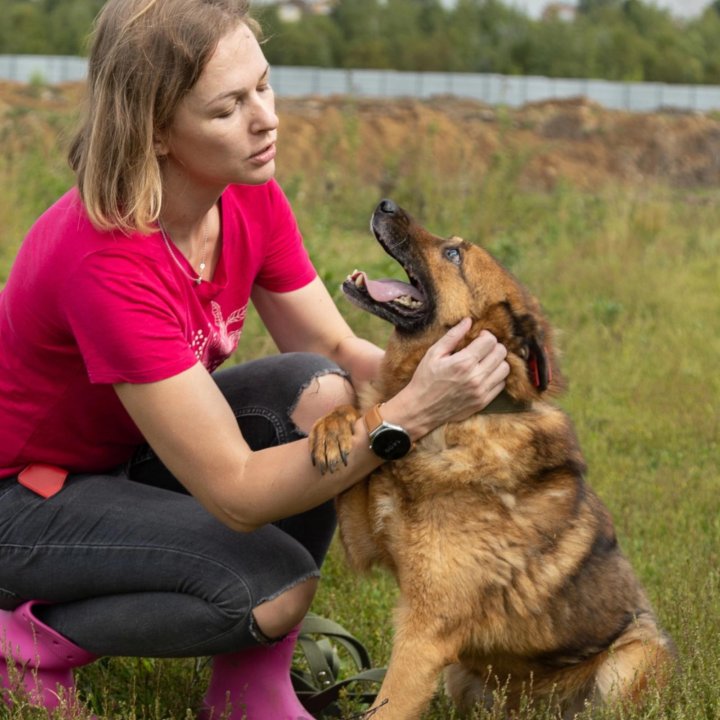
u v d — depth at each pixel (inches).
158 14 118.9
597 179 1063.0
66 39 1808.6
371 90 1481.3
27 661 134.7
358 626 170.2
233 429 127.6
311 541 152.9
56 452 136.1
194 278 133.2
